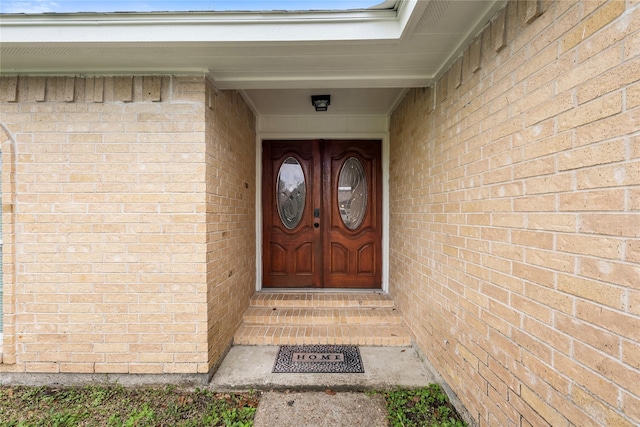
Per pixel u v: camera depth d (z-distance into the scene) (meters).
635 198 0.97
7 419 2.07
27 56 2.12
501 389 1.62
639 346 0.96
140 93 2.37
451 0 1.58
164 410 2.16
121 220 2.38
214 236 2.57
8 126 2.34
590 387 1.12
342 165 4.16
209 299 2.46
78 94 2.36
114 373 2.41
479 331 1.83
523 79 1.46
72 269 2.38
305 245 4.19
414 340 2.94
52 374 2.41
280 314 3.39
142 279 2.39
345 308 3.60
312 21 1.93
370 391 2.37
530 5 1.38
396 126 3.64
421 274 2.78
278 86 2.63
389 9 1.90
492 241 1.70
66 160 2.36
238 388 2.40
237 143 3.19
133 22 1.92
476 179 1.87
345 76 2.49
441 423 2.01
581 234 1.16
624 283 1.00
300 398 2.30
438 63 2.27
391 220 3.86
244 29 1.94
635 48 0.97
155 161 2.38
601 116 1.08
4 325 2.38
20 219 2.36
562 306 1.24
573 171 1.19
